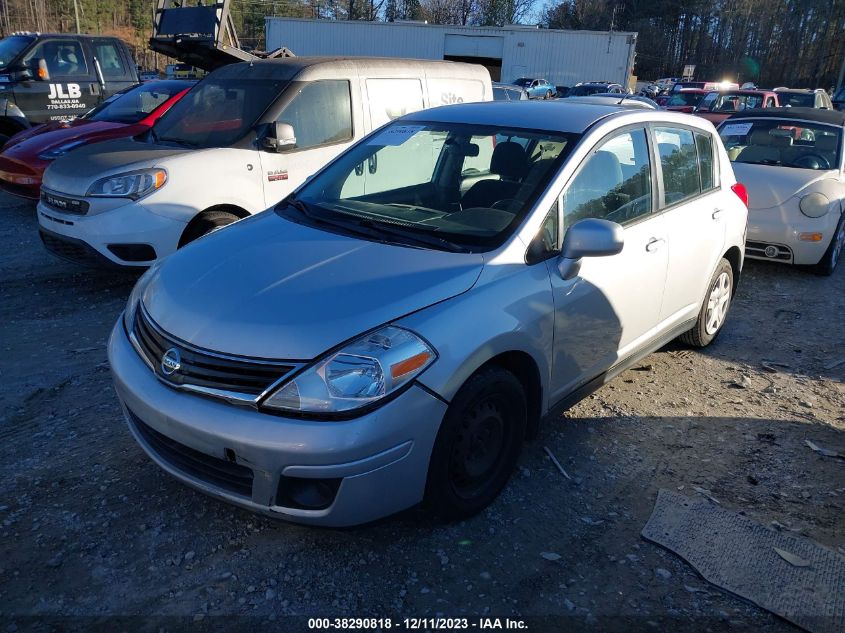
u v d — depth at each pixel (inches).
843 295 275.4
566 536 122.8
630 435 158.9
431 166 154.6
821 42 2797.7
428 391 107.0
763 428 164.7
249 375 104.8
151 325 118.3
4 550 113.4
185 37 358.6
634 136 161.2
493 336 115.4
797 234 282.7
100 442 145.6
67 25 2886.3
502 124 154.6
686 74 1861.5
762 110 351.9
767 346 218.1
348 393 102.3
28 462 137.6
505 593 109.0
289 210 154.1
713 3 2965.1
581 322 138.7
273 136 239.0
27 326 209.6
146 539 117.5
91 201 221.1
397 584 109.7
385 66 281.7
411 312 110.8
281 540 118.4
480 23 2785.4
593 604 107.6
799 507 133.6
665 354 208.1
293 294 113.3
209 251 133.8
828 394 184.9
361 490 103.8
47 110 434.0
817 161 310.5
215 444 104.8
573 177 140.9
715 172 198.7
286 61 267.3
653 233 161.2
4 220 354.3
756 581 112.9
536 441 153.3
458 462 117.6
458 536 121.3
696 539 122.2
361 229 137.9
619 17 3043.8
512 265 125.8
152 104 374.9
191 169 227.6
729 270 207.5
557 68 1380.4
